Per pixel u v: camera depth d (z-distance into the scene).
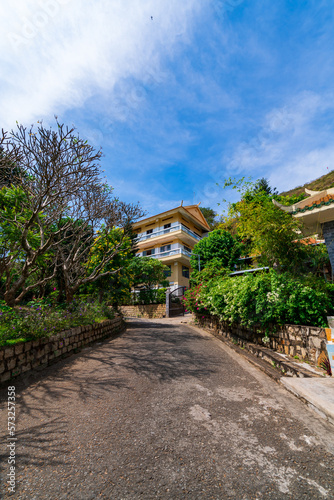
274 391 3.62
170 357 5.62
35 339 4.59
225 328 8.70
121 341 7.71
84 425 2.67
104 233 10.04
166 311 18.77
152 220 27.95
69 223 8.15
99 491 1.74
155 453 2.18
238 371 4.65
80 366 4.89
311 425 2.64
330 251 7.05
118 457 2.12
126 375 4.35
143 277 20.11
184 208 25.86
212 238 19.38
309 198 7.70
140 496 1.69
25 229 5.89
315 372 3.90
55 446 2.28
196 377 4.27
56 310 7.18
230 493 1.72
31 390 3.66
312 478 1.87
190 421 2.76
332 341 3.82
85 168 6.60
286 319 5.19
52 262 9.82
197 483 1.82
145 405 3.17
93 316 8.16
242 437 2.43
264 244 7.18
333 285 5.22
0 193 7.04
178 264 25.20
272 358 4.81
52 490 1.75
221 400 3.32
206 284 10.73
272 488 1.77
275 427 2.62
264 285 5.70
